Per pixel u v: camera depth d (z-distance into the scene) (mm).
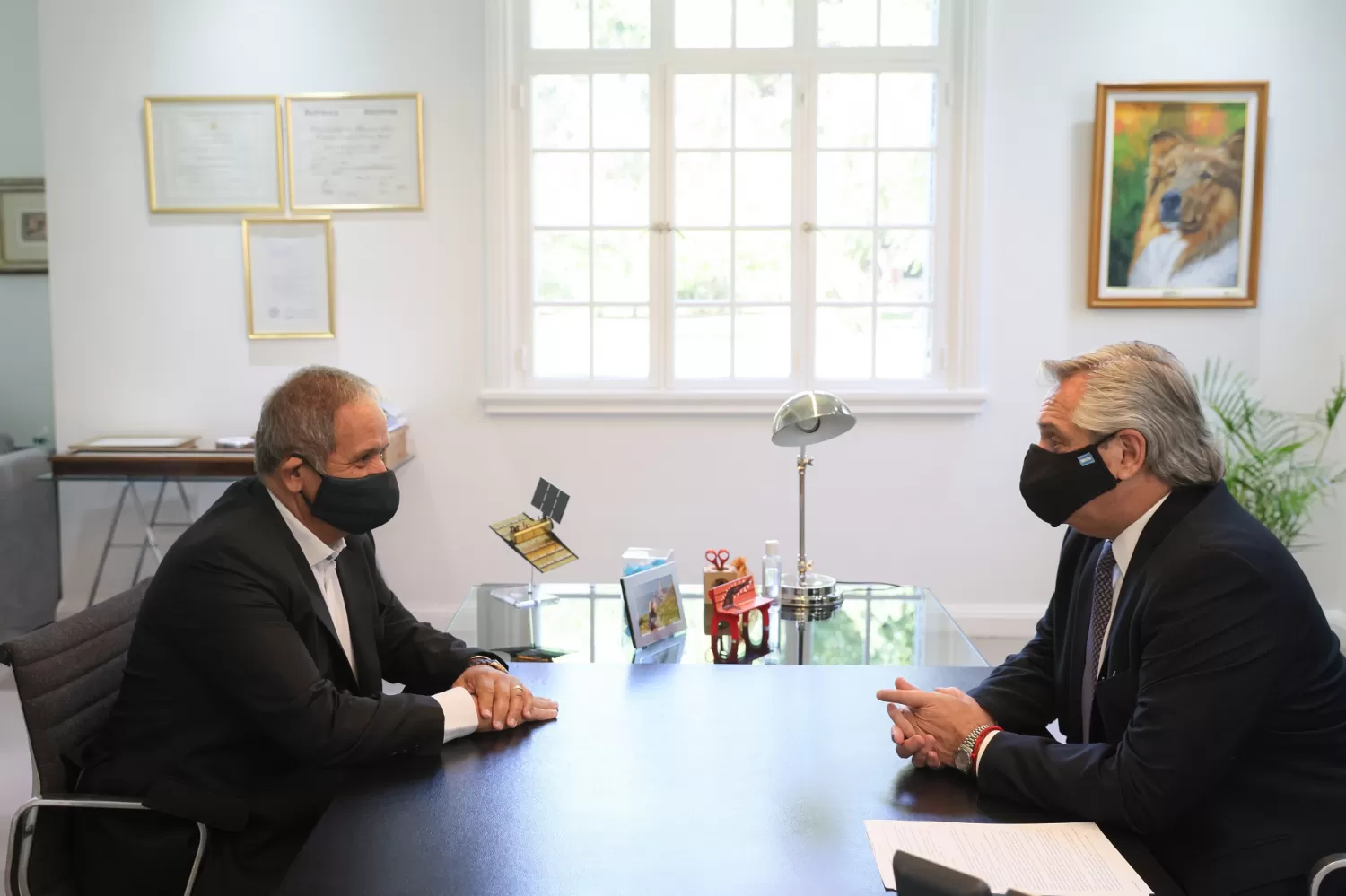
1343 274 4293
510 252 4344
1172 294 4281
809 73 4320
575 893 1254
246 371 4398
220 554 1715
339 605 1979
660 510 4457
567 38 4363
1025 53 4238
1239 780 1535
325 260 4348
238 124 4289
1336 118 4234
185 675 1755
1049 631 1950
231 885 1714
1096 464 1578
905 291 4418
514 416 4418
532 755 1655
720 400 4367
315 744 1638
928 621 2605
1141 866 1348
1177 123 4203
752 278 4430
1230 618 1456
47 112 4301
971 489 4426
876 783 1562
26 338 5133
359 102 4285
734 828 1417
